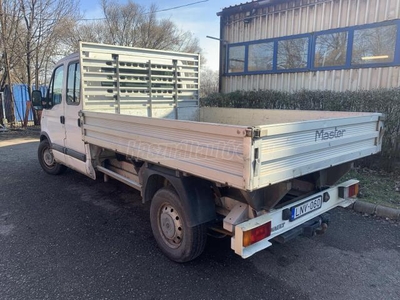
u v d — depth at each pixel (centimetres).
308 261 312
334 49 868
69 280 277
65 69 484
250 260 314
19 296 255
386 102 573
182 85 564
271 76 1014
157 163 292
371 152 328
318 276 286
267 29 1005
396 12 751
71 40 2077
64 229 381
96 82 451
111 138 362
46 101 561
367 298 255
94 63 445
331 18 861
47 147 601
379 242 349
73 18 1630
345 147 289
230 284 274
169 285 272
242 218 260
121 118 334
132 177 402
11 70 1456
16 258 313
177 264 305
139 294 259
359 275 287
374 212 422
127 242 350
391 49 771
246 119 495
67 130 496
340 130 279
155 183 332
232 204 280
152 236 365
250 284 274
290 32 951
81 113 418
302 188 320
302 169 243
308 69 923
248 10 1036
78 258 314
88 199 487
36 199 484
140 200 484
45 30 1420
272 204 254
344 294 260
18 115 1445
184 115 572
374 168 588
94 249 333
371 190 488
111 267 299
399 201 443
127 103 490
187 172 258
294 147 232
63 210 442
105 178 457
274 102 830
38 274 285
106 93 464
